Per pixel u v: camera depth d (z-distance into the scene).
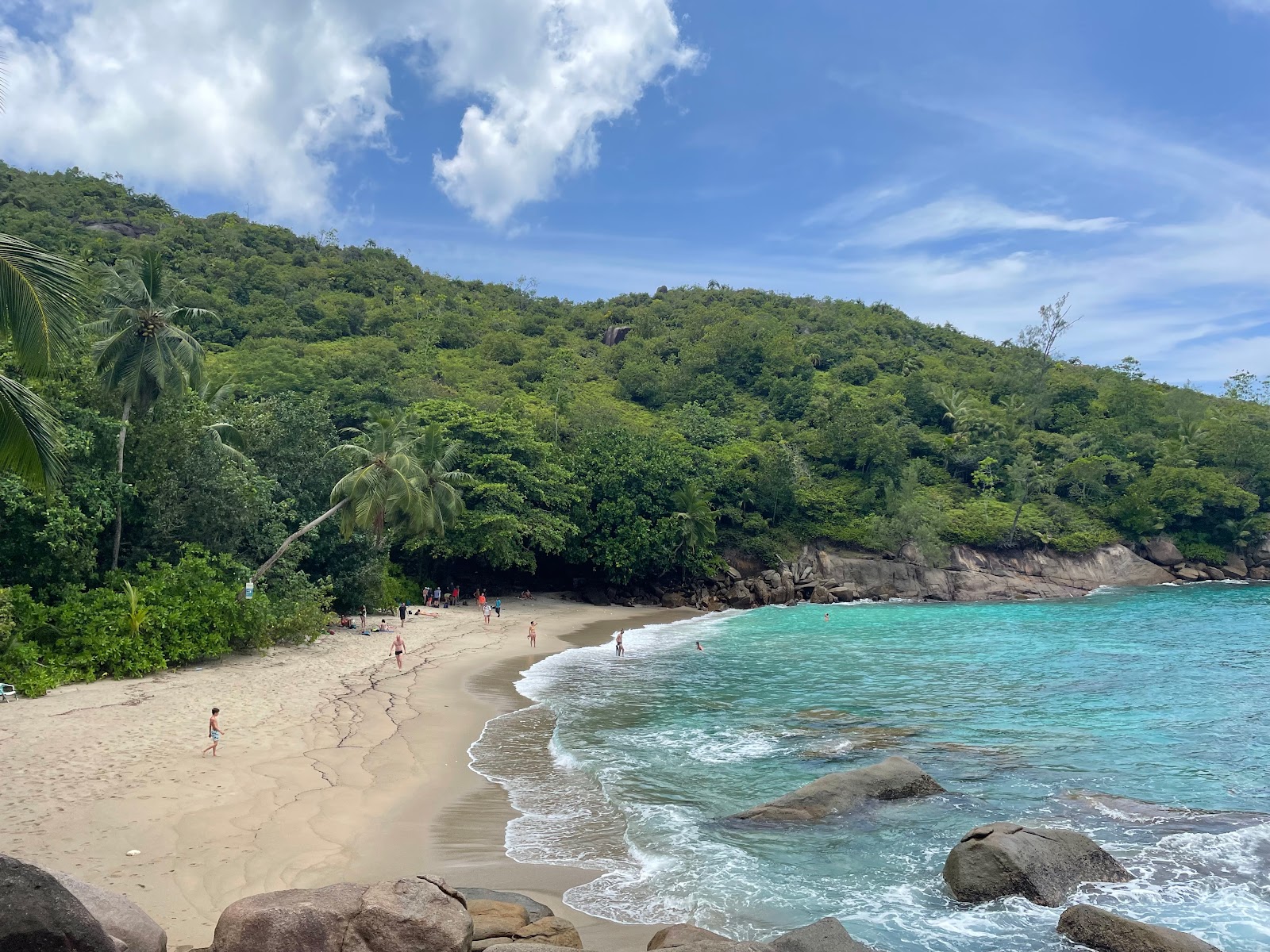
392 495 38.75
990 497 79.50
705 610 59.38
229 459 33.00
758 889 12.19
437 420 58.09
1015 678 30.75
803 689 28.58
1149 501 75.75
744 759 19.28
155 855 12.04
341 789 15.93
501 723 22.86
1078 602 61.91
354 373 71.62
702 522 61.44
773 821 14.88
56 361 26.14
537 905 10.79
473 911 9.95
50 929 6.85
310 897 8.50
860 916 11.38
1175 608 56.44
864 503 74.75
